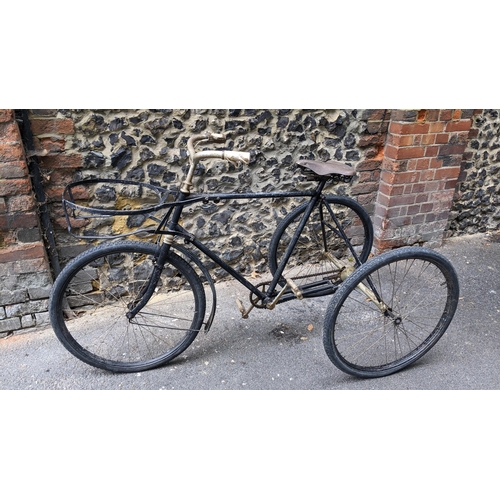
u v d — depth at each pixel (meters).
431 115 3.01
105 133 2.35
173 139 2.51
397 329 2.48
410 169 3.14
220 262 2.22
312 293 2.34
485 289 3.05
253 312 2.76
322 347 2.48
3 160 2.06
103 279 2.67
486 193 3.85
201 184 2.71
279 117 2.72
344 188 3.17
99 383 2.21
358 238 3.36
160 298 2.84
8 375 2.23
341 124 2.92
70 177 2.37
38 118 2.18
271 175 2.86
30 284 2.40
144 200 2.59
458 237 3.88
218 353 2.42
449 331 2.62
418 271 3.26
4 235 2.24
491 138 3.64
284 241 3.09
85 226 2.51
